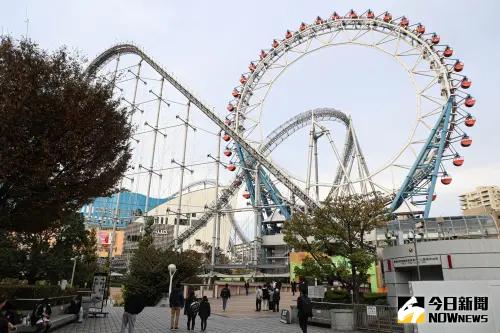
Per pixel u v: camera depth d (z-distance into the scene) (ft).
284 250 281.13
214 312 114.11
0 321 44.98
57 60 63.26
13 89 55.77
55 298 91.50
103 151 66.64
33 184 59.31
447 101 231.91
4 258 129.39
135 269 156.56
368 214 98.07
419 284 45.34
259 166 270.05
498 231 152.15
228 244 405.18
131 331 57.41
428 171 232.73
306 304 60.64
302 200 230.89
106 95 68.64
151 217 289.33
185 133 289.12
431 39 247.09
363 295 126.93
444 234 155.94
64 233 139.54
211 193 437.17
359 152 284.00
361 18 267.59
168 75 263.49
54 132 58.75
